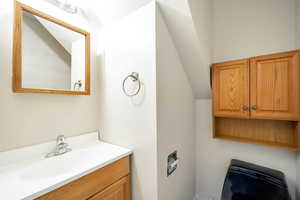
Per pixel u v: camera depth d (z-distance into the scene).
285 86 1.06
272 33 1.28
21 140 0.90
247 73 1.20
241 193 1.18
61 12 1.10
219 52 1.54
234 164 1.34
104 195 0.89
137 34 1.06
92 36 1.32
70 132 1.17
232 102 1.29
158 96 1.00
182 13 0.99
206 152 1.65
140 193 1.08
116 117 1.23
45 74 1.01
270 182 1.11
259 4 1.34
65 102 1.13
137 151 1.09
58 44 1.08
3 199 0.55
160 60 1.02
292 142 1.21
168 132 1.13
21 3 0.87
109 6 1.16
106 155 0.99
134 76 1.06
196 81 1.49
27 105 0.92
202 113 1.66
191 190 1.61
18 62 0.86
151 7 0.98
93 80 1.34
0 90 0.81
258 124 1.36
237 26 1.45
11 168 0.82
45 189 0.62
